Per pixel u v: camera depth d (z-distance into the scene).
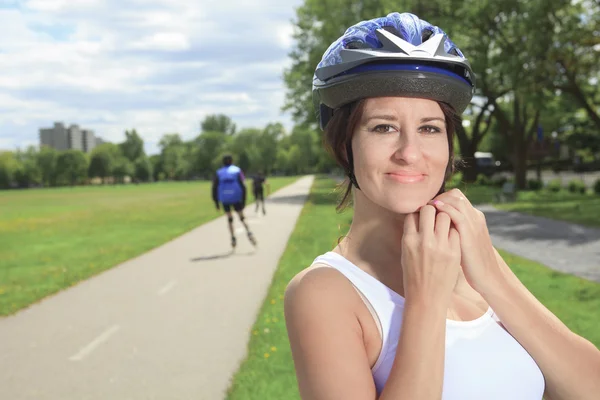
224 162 12.90
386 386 1.04
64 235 18.05
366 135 1.18
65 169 153.25
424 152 1.15
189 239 15.45
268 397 4.57
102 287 9.17
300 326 1.11
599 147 52.75
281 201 33.53
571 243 13.17
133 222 22.42
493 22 26.66
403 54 1.12
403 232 1.17
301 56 39.06
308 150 164.88
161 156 181.50
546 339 1.21
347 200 1.38
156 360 5.60
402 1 29.64
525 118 37.03
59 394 4.84
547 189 34.91
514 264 10.13
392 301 1.14
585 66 24.38
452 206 1.18
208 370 5.29
